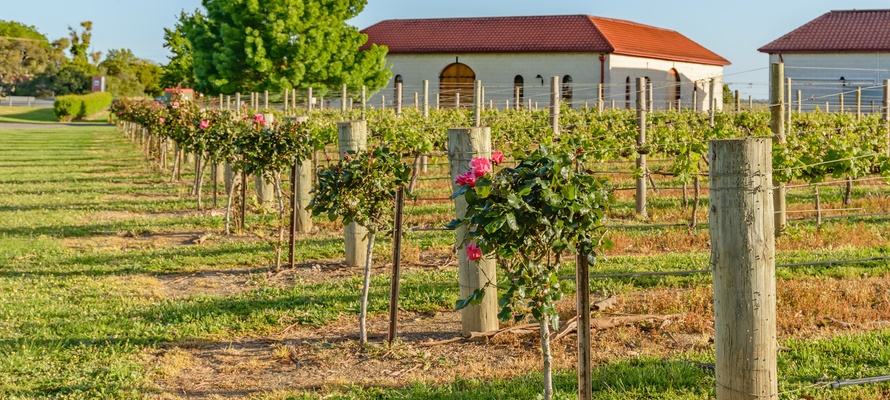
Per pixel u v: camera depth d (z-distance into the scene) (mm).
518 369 6387
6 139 38625
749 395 4949
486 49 48812
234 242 12008
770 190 4910
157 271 10258
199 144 14906
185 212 15211
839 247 10602
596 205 4883
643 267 9531
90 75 91688
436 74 50344
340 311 8203
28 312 8156
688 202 14883
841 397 5547
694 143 12977
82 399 5941
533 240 4848
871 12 46188
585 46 47000
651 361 6363
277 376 6504
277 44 41625
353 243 10289
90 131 46812
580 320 5129
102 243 12148
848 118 20656
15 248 11586
